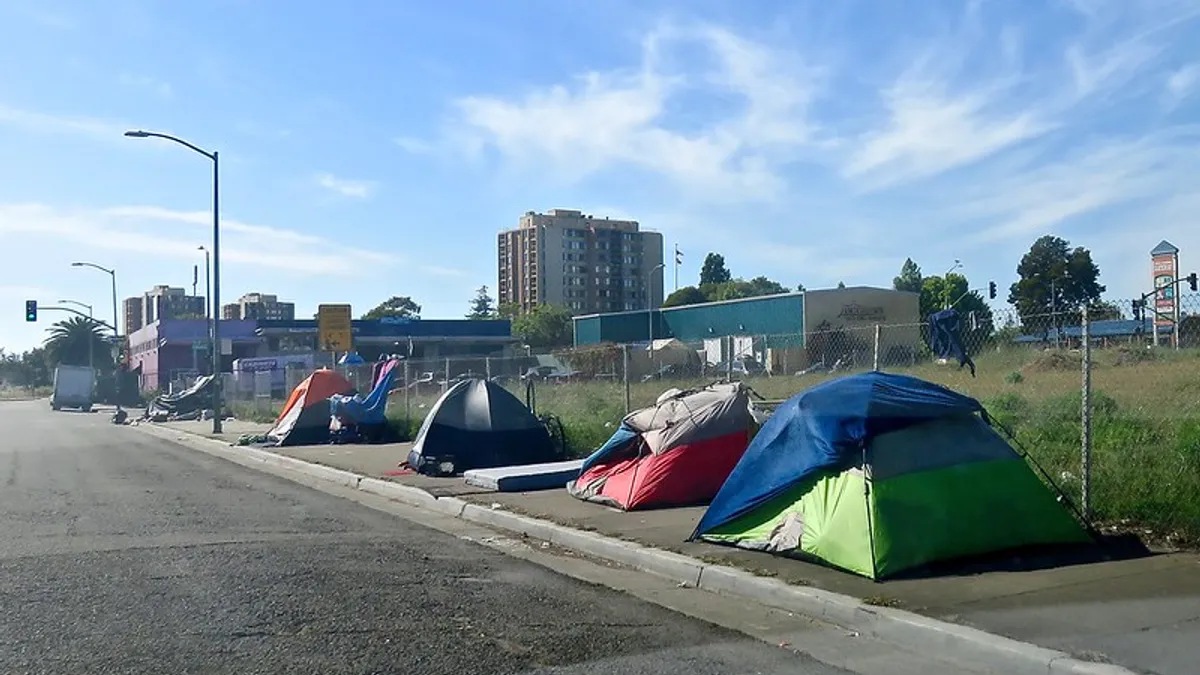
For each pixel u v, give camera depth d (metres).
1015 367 17.62
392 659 6.61
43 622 7.51
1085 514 9.59
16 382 145.62
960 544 8.63
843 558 8.65
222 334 78.69
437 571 9.55
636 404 21.72
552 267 134.88
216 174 31.86
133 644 6.93
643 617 7.77
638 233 140.88
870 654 6.79
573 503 13.14
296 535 11.69
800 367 33.69
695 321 67.31
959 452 9.12
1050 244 75.62
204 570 9.49
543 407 23.23
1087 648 6.30
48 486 16.75
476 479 15.27
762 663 6.56
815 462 9.20
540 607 8.08
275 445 24.77
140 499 15.03
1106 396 15.50
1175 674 5.82
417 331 82.69
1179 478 9.88
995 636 6.60
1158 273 35.75
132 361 97.38
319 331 40.81
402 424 24.88
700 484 12.51
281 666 6.44
